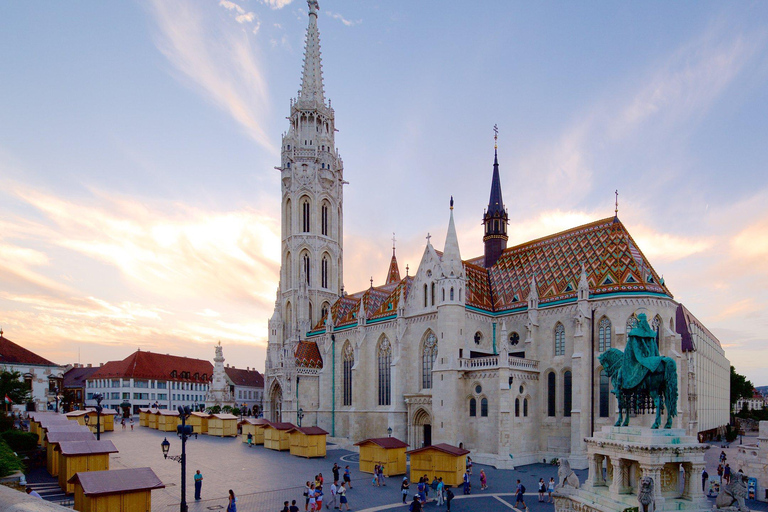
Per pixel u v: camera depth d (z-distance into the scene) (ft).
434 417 253.65
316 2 461.78
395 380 287.69
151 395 538.47
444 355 254.68
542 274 283.79
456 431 244.63
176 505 154.71
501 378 234.38
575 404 232.73
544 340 258.16
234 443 300.40
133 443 282.97
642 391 127.95
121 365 549.95
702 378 377.91
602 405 235.40
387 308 323.37
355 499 166.50
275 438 274.36
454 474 183.21
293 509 129.29
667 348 233.55
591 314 245.04
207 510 149.28
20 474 150.30
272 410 375.25
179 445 284.00
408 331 293.64
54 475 186.09
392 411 285.43
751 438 410.52
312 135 435.53
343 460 246.68
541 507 156.25
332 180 432.25
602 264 258.57
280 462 234.79
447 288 259.60
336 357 349.41
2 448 163.94
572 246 284.61
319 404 348.79
